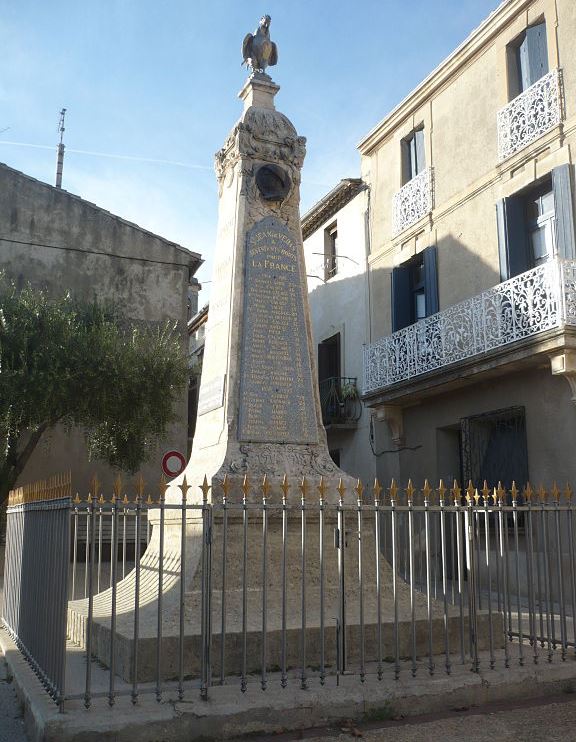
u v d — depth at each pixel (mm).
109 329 17094
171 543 7602
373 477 17781
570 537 6594
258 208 8391
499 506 6375
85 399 15758
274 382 7891
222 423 7711
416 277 17359
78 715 4730
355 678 5652
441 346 14453
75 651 6930
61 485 5434
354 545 7367
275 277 8219
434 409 15641
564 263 11648
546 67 13555
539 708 5621
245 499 5371
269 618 6332
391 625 6371
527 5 13781
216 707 4957
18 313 15742
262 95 8906
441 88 16234
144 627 6086
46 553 5805
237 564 6824
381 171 18562
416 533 11891
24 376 14922
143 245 20906
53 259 19906
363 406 18438
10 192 19812
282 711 5086
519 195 13961
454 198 15453
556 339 11555
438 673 5867
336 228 21109
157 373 17000
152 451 18656
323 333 20969
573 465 11906
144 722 4738
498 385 13703
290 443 7762
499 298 12977
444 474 15422
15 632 7590
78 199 20453
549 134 13062
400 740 4914
